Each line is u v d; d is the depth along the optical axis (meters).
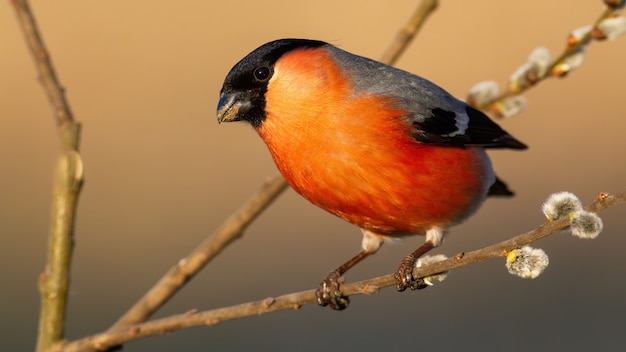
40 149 14.52
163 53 15.67
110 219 13.66
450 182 7.69
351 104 7.45
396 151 7.45
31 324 11.98
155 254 13.16
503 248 5.59
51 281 6.66
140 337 6.64
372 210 7.68
